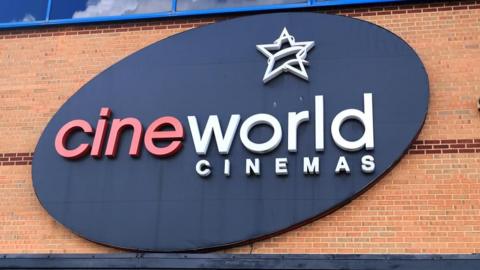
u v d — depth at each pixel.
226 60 12.30
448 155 11.18
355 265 9.67
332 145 11.28
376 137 11.21
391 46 11.84
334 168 11.14
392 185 11.09
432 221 10.80
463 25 12.09
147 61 12.54
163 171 11.62
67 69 13.02
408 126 11.22
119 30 13.16
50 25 13.40
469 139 11.25
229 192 11.30
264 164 11.35
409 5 12.37
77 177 11.84
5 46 13.41
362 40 11.97
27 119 12.73
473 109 11.46
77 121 12.19
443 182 11.02
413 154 11.24
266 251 10.98
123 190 11.62
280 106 11.73
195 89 12.17
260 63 12.16
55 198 11.76
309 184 11.12
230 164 11.45
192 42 12.54
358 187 10.97
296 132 11.44
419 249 10.66
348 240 10.86
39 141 12.22
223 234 11.07
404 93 11.46
